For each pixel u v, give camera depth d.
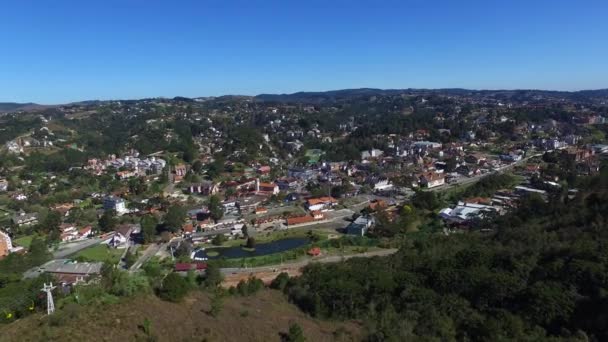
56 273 119.44
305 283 87.94
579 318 63.25
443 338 63.09
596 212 106.62
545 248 86.19
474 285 74.94
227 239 155.75
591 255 75.06
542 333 61.31
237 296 82.00
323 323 70.62
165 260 134.62
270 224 171.88
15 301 81.94
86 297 62.78
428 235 142.88
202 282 103.88
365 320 70.62
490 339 60.44
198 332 57.34
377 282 80.62
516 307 69.19
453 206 178.25
